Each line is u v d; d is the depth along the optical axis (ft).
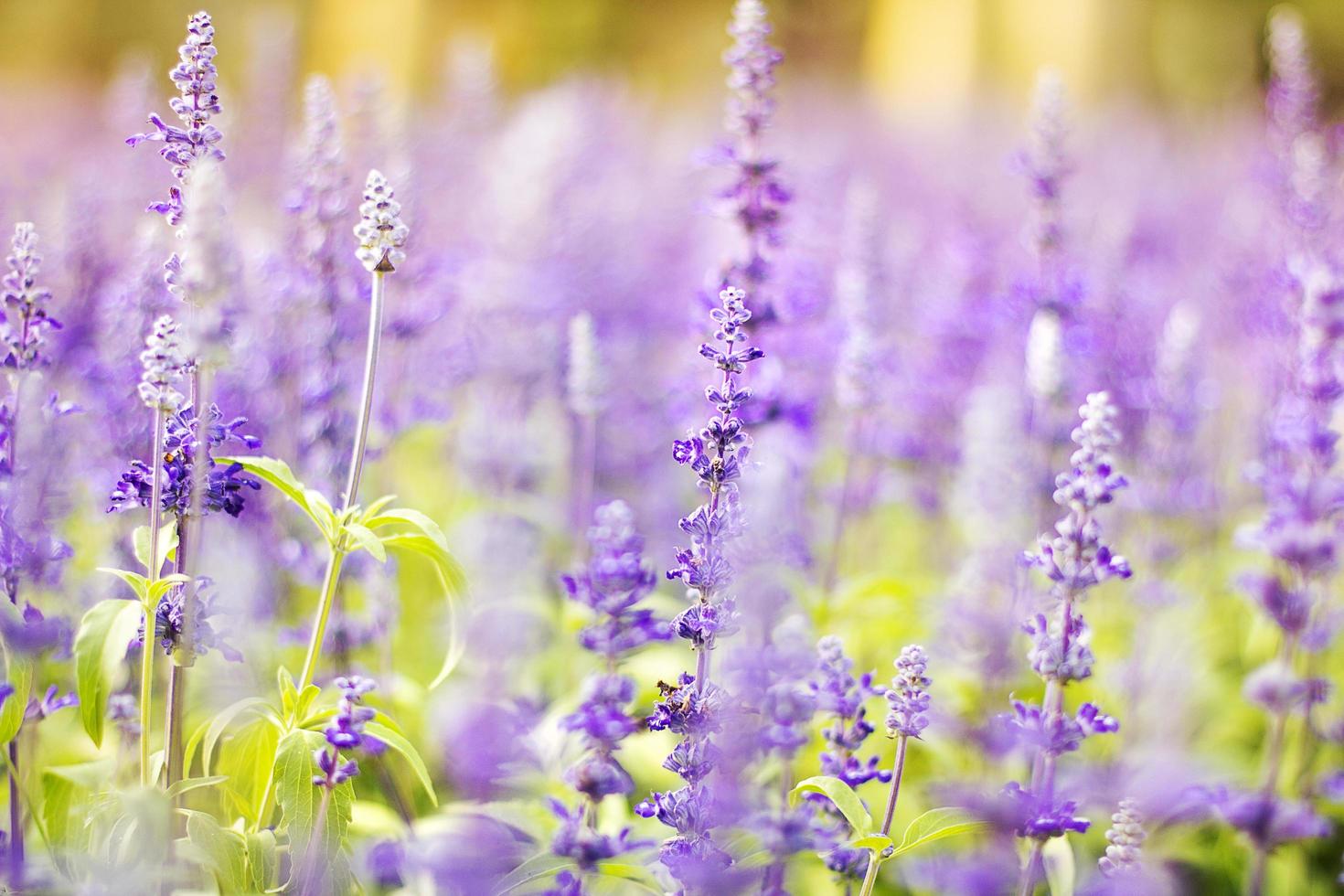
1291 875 5.08
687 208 8.78
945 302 6.29
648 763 5.06
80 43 22.94
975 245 6.57
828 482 5.95
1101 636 5.61
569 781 4.42
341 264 5.19
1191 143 14.38
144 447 4.98
